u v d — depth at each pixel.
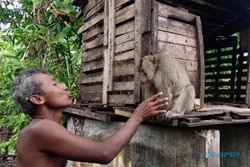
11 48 8.20
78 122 6.63
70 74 8.09
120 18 5.09
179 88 3.51
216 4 6.56
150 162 4.45
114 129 5.06
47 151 1.49
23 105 1.62
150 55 3.88
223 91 8.10
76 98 7.54
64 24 8.28
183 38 4.64
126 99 4.79
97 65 6.21
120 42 5.07
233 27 7.70
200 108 4.03
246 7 6.92
